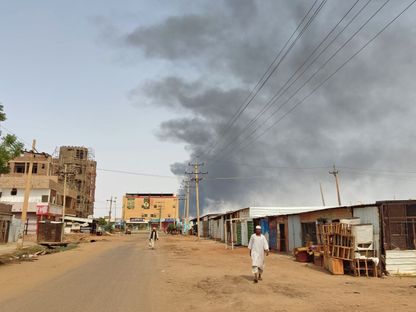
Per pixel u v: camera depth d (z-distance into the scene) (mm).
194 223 102375
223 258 25500
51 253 30578
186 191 96438
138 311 8984
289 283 13695
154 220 152250
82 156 106250
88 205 108625
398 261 16812
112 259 24594
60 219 69875
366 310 9062
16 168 80750
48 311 8875
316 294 11336
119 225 145250
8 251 29875
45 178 65562
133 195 161000
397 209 17609
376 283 14133
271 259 24812
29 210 61625
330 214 22750
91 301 10156
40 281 14203
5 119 19062
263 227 36656
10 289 12234
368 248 16766
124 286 12977
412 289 12484
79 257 26297
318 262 20234
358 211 19281
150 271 17719
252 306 9602
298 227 28516
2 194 64938
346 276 16328
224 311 9086
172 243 47875
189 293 11656
